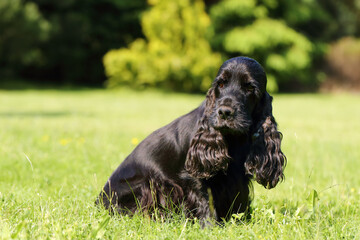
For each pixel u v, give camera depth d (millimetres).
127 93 24375
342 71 29188
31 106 16047
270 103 3287
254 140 3230
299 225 2908
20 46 26172
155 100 20391
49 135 8070
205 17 24125
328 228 3057
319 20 29797
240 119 2951
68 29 28344
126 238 2842
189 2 24531
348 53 28922
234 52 27172
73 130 9008
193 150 3217
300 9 27812
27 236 2629
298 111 16250
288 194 4379
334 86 29281
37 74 30891
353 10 34344
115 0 28906
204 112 3234
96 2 29391
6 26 25109
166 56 23844
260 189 4516
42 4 29062
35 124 10102
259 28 25859
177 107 16812
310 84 29453
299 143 8109
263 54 26547
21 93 22734
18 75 30438
